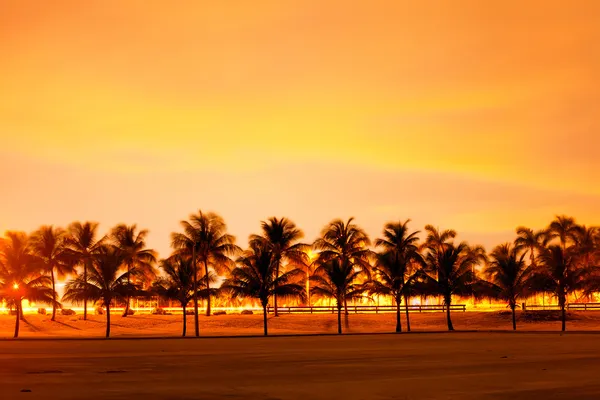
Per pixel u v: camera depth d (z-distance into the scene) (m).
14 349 47.59
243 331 79.94
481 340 55.62
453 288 77.94
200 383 26.52
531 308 94.81
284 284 74.12
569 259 77.81
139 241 98.69
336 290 77.12
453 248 80.75
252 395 23.22
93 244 96.06
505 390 24.27
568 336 62.03
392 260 77.19
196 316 70.19
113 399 22.19
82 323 85.81
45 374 29.77
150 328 83.00
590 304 92.56
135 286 75.38
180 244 89.56
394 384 26.14
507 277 77.25
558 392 23.75
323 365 33.94
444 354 40.44
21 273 71.25
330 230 92.56
